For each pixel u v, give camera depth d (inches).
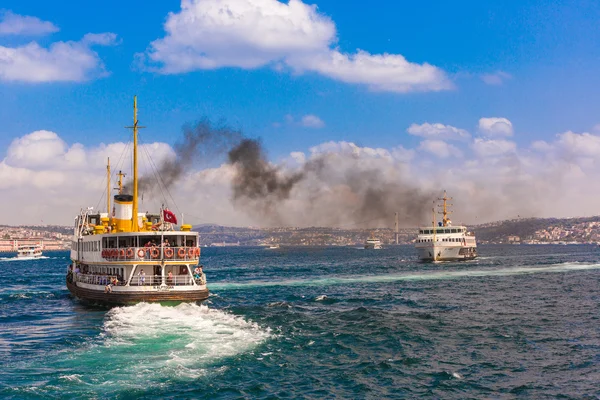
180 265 2420.0
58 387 1264.8
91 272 2787.9
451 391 1320.1
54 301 3019.2
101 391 1247.5
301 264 7426.2
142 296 2258.9
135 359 1489.9
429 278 4515.3
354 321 2203.5
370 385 1357.0
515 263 6604.3
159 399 1211.9
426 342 1809.8
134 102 2559.1
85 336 1804.9
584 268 5639.8
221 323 2003.0
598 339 1846.7
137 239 2358.5
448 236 6653.5
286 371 1448.1
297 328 2022.6
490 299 2994.6
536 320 2249.0
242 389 1296.8
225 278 4813.0
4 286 4286.4
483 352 1675.7
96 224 3120.1
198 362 1478.8
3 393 1221.7
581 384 1359.5
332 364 1529.3
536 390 1321.4
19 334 1937.7
